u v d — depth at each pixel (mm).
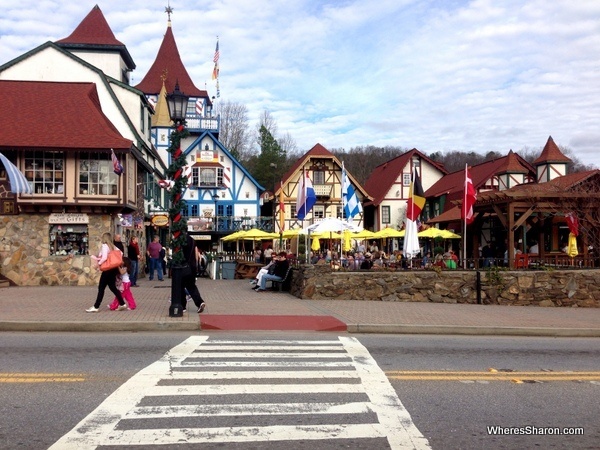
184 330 11289
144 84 53375
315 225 24266
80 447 4871
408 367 8148
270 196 50125
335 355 8898
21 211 20141
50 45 25625
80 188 20438
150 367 7762
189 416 5727
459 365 8430
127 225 22703
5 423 5465
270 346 9586
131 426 5406
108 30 35094
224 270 26969
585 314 14836
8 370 7504
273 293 18500
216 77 55500
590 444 5305
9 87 22234
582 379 7742
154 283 22344
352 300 16359
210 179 45531
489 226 33438
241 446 4973
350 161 94562
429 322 12406
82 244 20625
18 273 20078
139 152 23750
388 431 5426
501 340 11273
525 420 5934
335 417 5789
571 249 23281
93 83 23875
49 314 12000
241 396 6445
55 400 6199
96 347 9195
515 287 16859
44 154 20250
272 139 65062
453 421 5828
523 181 42750
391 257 31125
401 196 51188
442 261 21219
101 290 12594
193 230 44562
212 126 47375
